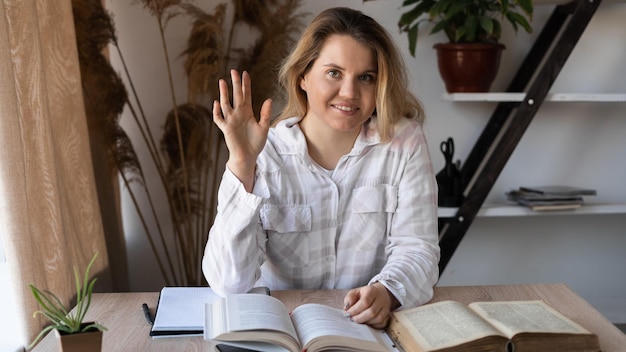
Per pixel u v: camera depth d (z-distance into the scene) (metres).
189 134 2.78
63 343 1.07
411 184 1.67
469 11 2.72
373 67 1.53
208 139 2.87
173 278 3.00
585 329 1.23
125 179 2.74
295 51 1.58
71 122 2.13
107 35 2.59
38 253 1.78
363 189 1.67
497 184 3.14
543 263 3.22
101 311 1.47
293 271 1.68
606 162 3.15
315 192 1.65
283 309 1.32
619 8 3.03
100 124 2.63
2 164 1.64
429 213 1.67
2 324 1.83
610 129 3.13
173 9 2.88
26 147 1.78
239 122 1.43
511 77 3.03
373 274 1.72
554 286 1.63
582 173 3.15
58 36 2.09
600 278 3.24
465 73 2.75
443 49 2.76
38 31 1.84
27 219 1.69
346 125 1.54
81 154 2.18
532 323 1.25
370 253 1.69
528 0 2.62
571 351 1.19
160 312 1.40
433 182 1.70
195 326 1.33
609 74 3.07
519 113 2.67
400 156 1.67
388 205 1.68
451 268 3.21
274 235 1.66
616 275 3.25
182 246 2.82
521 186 3.14
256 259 1.53
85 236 2.18
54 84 2.06
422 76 3.02
